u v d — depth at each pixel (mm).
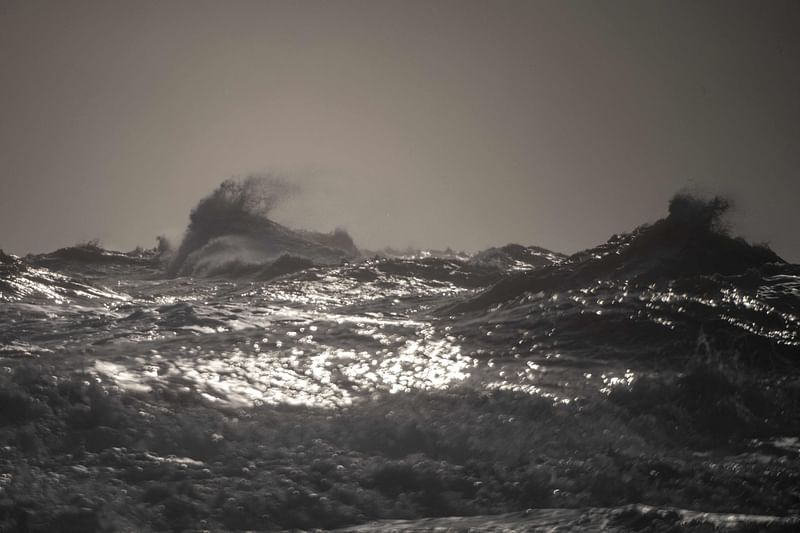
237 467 24609
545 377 35031
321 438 27156
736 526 19531
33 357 36188
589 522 20859
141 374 32625
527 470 24969
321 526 21703
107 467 23828
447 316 49812
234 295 68688
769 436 28078
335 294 67875
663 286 46781
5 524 20312
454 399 31609
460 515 22375
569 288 51062
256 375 34500
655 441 27844
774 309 41594
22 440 24719
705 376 32812
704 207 56281
